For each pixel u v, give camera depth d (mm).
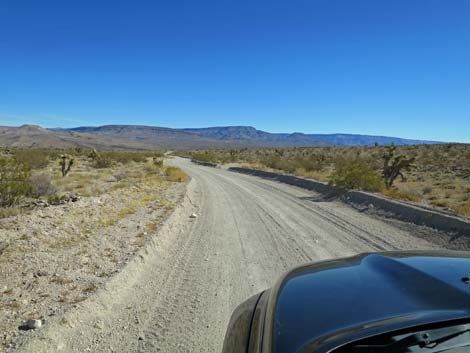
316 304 2500
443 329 2004
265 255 8805
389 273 2865
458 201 17312
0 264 6895
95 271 6934
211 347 4555
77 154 66750
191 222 13328
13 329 4699
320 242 10023
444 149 55594
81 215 11859
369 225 12484
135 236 9734
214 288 6613
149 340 4758
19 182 14188
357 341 1952
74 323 4969
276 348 2146
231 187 26562
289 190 24578
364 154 61250
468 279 2559
